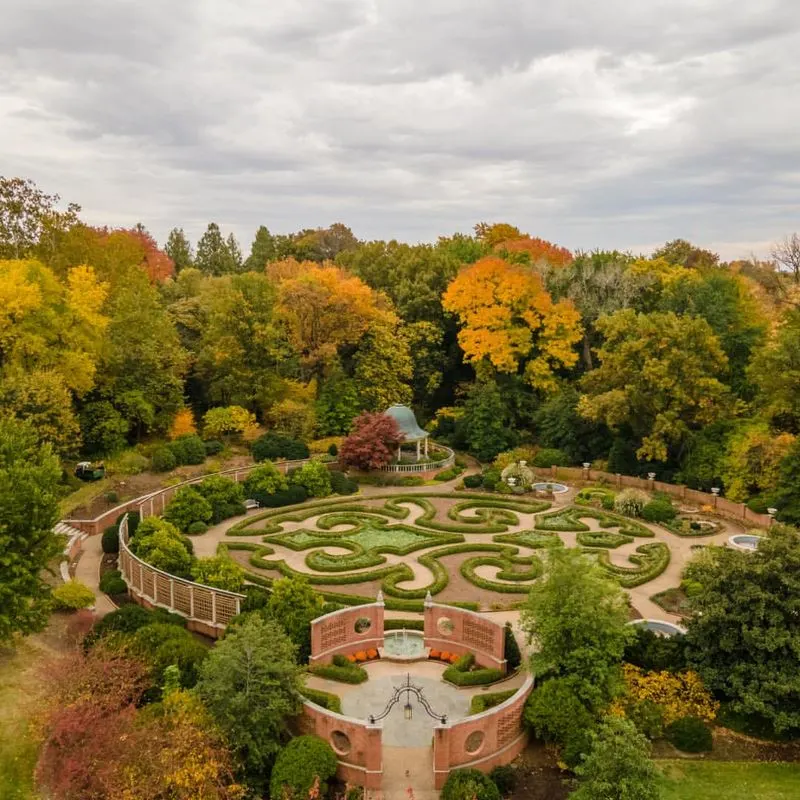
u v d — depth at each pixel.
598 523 50.88
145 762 21.88
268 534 48.16
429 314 81.44
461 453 71.38
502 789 24.67
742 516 51.25
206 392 76.25
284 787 23.30
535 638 31.56
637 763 20.89
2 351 53.06
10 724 26.41
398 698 26.86
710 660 28.80
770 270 76.12
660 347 57.25
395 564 43.19
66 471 54.62
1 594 26.98
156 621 31.39
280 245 119.75
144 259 102.12
